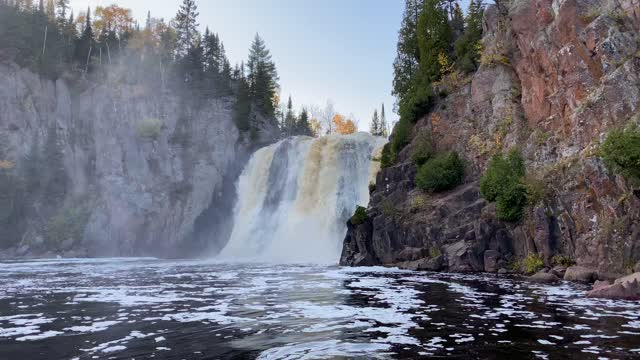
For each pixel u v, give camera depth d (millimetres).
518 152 30750
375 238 34969
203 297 15797
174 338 9148
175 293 17109
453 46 47344
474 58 42406
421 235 32656
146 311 12672
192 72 75938
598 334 9188
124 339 9070
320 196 55094
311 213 54875
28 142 62938
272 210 59094
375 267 32969
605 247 22250
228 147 68500
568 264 24516
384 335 9266
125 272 29438
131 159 63906
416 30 56812
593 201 23734
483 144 35969
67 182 63469
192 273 27953
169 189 63375
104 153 64312
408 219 33969
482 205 31000
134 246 60406
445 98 41969
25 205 60312
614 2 28812
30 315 12055
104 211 60875
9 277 25797
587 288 18203
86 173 64438
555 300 14375
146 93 69188
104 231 60062
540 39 33031
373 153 55562
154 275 26562
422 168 37062
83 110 67500
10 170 60438
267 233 57188
